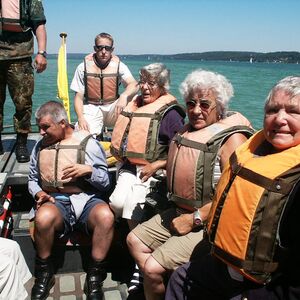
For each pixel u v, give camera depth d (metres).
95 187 3.47
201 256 2.68
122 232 3.61
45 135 3.37
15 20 4.24
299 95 2.01
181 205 2.85
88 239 3.53
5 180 4.01
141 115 3.51
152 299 2.81
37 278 3.29
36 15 4.31
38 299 3.20
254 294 2.10
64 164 3.34
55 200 3.41
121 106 4.76
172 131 3.44
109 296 3.27
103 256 3.29
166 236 2.94
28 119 4.57
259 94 26.34
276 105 2.05
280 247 1.98
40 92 21.33
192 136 2.81
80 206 3.37
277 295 2.04
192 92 2.79
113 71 5.12
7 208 3.69
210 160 2.71
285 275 2.02
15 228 3.64
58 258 3.53
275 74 61.88
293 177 1.97
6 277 2.54
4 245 2.83
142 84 3.58
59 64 5.73
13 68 4.37
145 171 3.27
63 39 5.70
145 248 2.97
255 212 2.01
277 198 1.97
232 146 2.71
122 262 3.66
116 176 3.91
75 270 3.59
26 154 4.64
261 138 2.27
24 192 4.27
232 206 2.12
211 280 2.35
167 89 3.64
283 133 2.05
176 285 2.48
